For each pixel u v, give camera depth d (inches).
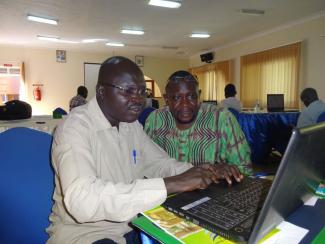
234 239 24.0
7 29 233.9
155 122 60.7
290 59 230.7
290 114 168.2
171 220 28.5
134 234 41.1
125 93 39.3
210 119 56.7
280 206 23.4
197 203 30.9
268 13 198.1
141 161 48.5
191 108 54.7
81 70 339.6
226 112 58.5
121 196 30.6
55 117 125.0
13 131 38.5
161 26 226.5
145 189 31.6
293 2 176.9
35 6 177.8
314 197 33.8
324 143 24.9
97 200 30.2
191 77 55.5
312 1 175.8
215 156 57.1
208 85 349.1
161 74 380.5
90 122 40.3
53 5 175.6
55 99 330.3
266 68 256.8
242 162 55.9
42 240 38.6
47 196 38.9
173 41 286.0
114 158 41.9
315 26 208.2
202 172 37.2
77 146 35.2
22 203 37.4
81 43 291.9
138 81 39.9
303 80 221.8
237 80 298.4
